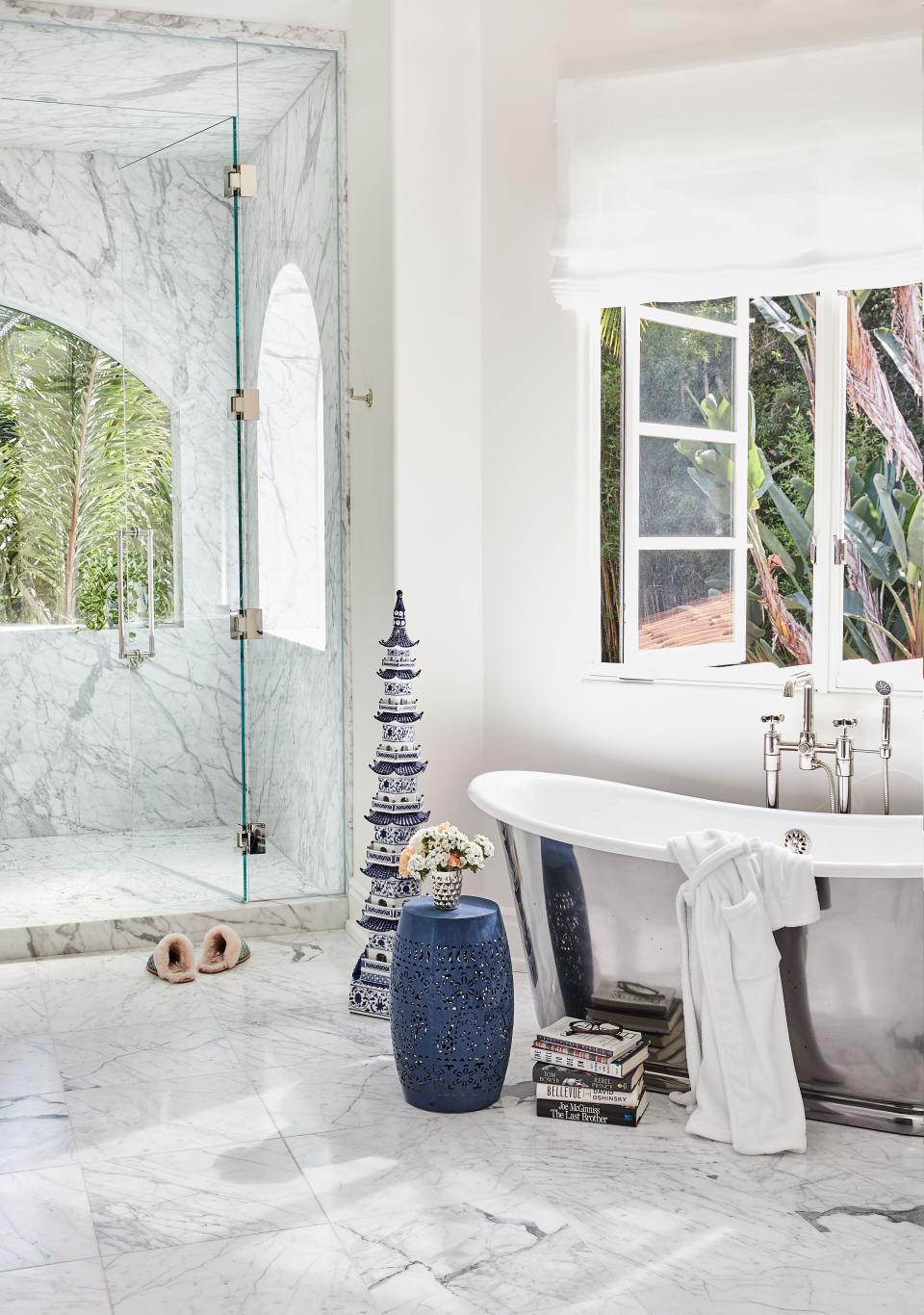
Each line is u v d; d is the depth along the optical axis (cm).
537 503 396
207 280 415
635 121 371
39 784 563
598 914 307
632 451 398
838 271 353
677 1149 272
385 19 386
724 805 358
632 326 396
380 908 353
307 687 430
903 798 358
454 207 395
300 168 415
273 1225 238
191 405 424
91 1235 235
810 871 275
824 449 374
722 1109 279
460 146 395
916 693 359
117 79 438
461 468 401
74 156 549
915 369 362
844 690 369
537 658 400
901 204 345
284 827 433
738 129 360
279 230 410
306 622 427
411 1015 288
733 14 364
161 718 451
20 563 565
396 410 390
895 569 369
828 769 357
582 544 394
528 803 358
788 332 380
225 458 411
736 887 279
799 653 386
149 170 424
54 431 566
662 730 385
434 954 286
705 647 396
